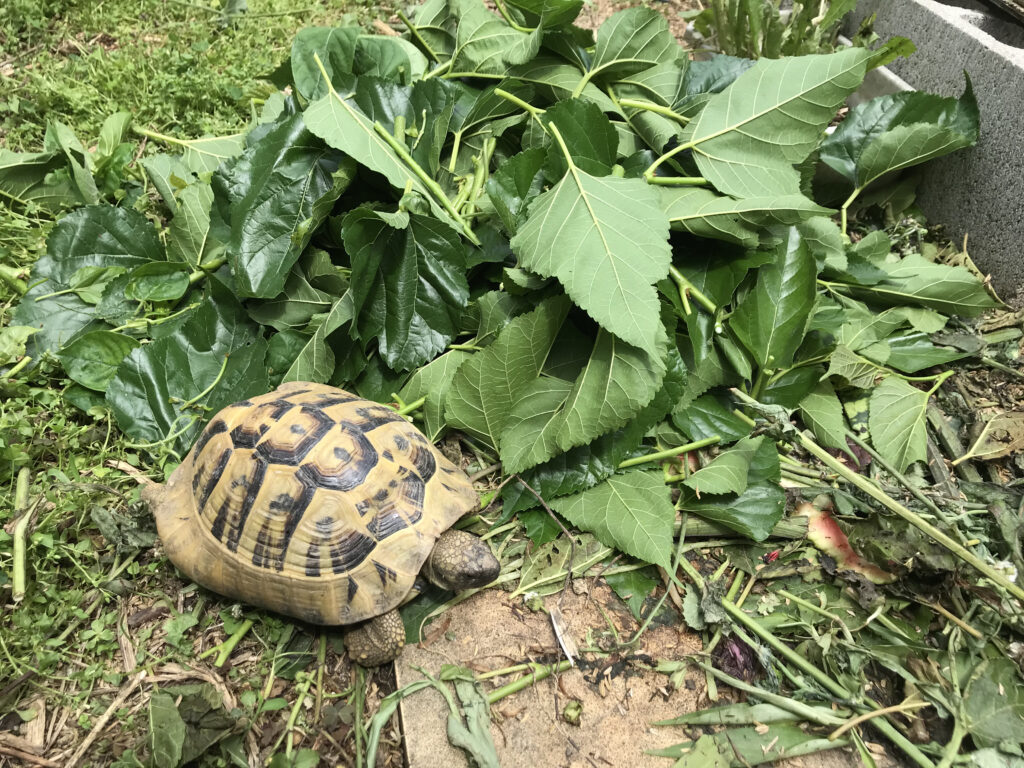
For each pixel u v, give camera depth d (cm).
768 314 51
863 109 65
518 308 52
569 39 60
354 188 57
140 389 52
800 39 72
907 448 52
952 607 46
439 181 58
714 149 54
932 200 69
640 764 40
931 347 58
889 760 41
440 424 52
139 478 49
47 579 45
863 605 45
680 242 55
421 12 65
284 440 43
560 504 48
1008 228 61
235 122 74
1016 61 59
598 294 44
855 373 54
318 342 51
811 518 49
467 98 61
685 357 52
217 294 55
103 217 58
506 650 44
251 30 89
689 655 44
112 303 56
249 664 43
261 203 52
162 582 46
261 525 42
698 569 48
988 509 49
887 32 76
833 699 42
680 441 51
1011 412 55
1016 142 59
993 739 40
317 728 41
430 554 43
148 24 89
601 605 46
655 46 59
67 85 76
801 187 60
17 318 55
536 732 41
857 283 59
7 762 40
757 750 40
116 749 40
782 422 49
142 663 43
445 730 41
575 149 54
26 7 84
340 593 41
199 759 39
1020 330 60
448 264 52
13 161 63
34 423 52
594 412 47
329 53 58
